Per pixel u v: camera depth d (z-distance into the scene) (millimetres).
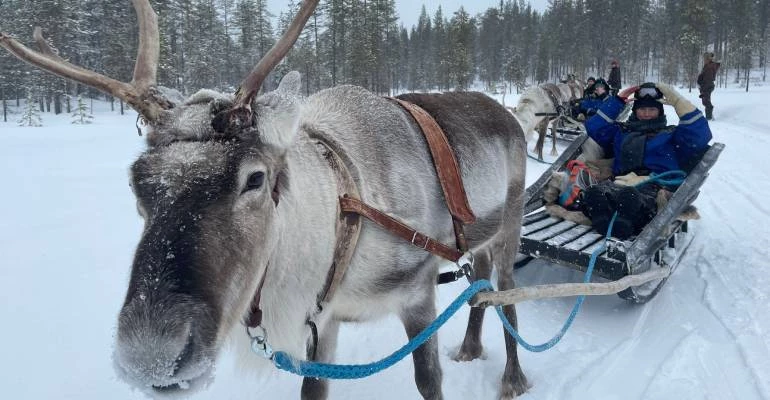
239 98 2064
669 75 59156
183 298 1724
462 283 5711
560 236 5035
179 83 39000
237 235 1931
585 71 70250
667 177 5754
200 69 40625
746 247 6254
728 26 64062
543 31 81375
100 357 3746
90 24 41281
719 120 20547
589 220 5441
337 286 2619
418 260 2873
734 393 3477
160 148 1980
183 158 1921
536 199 5965
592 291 3436
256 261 2045
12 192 8859
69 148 15586
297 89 2598
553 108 13852
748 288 5074
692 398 3443
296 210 2385
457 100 3914
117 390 3408
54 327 4094
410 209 2908
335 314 2920
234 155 1957
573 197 5621
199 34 43375
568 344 4352
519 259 5676
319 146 2670
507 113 4250
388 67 41969
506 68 74062
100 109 43094
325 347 3203
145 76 2230
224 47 45562
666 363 3881
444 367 4113
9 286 4773
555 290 3148
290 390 3689
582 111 14195
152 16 2355
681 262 5883
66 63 2207
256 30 45062
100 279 5031
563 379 3811
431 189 3094
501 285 4254
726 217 7598
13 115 41906
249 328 2301
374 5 37344
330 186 2574
